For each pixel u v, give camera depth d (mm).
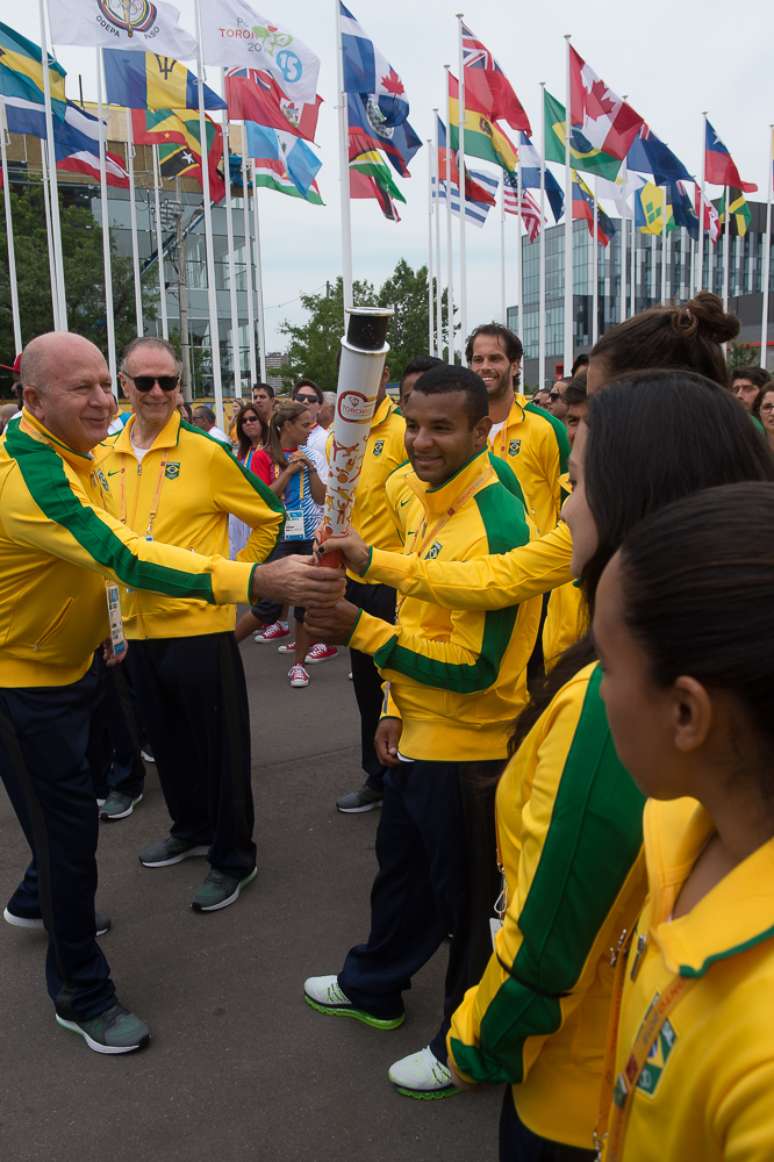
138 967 3051
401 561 2176
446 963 3082
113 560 2328
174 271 30828
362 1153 2260
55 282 11266
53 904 2576
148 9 10547
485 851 2283
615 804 1063
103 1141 2309
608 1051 1046
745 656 662
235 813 3424
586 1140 1250
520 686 2320
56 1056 2625
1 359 25844
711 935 713
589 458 1106
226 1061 2594
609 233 18203
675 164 15281
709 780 737
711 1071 698
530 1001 1164
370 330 1828
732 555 683
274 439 6699
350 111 11805
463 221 14281
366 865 3713
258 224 14898
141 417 3602
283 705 5746
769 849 722
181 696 3406
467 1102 2428
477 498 2330
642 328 1642
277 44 11164
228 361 34969
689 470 1044
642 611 714
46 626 2469
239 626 4227
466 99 13883
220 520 3713
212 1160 2242
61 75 11883
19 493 2342
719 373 1658
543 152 15094
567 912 1116
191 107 12078
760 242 52438
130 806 4262
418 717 2328
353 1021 2756
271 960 3080
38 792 2535
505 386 4594
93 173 13250
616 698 758
